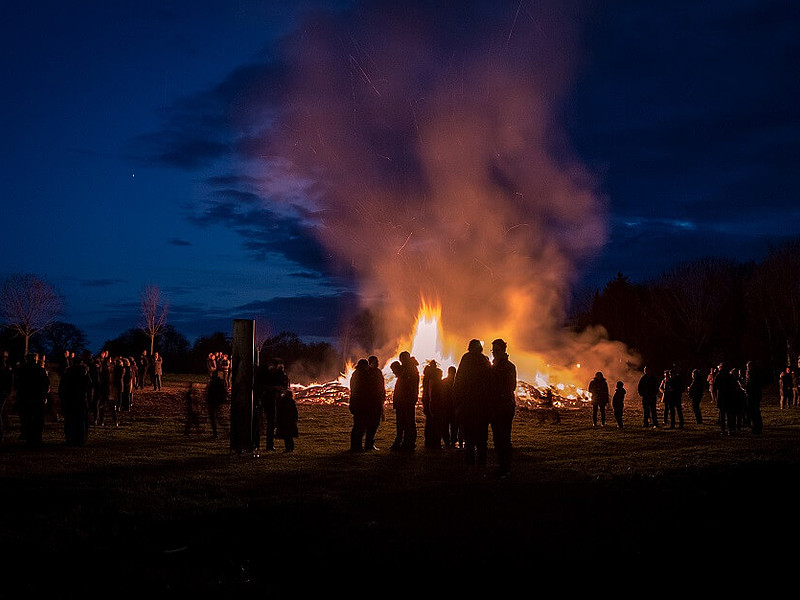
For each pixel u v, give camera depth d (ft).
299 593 20.74
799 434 62.39
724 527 26.96
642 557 23.41
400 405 48.37
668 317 194.49
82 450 46.60
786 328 176.45
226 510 29.30
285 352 198.90
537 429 67.51
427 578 21.59
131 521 27.73
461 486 34.47
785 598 20.33
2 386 48.14
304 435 59.41
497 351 39.63
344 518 28.22
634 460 44.39
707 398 123.44
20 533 25.84
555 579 21.43
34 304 156.35
